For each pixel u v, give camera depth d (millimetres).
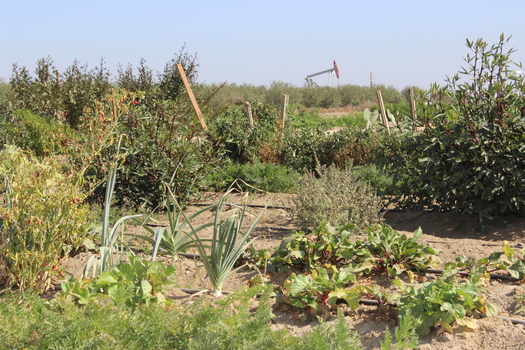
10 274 4074
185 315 2947
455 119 6500
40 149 7961
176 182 7258
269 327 2846
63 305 2926
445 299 3439
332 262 4680
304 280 3820
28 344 2723
